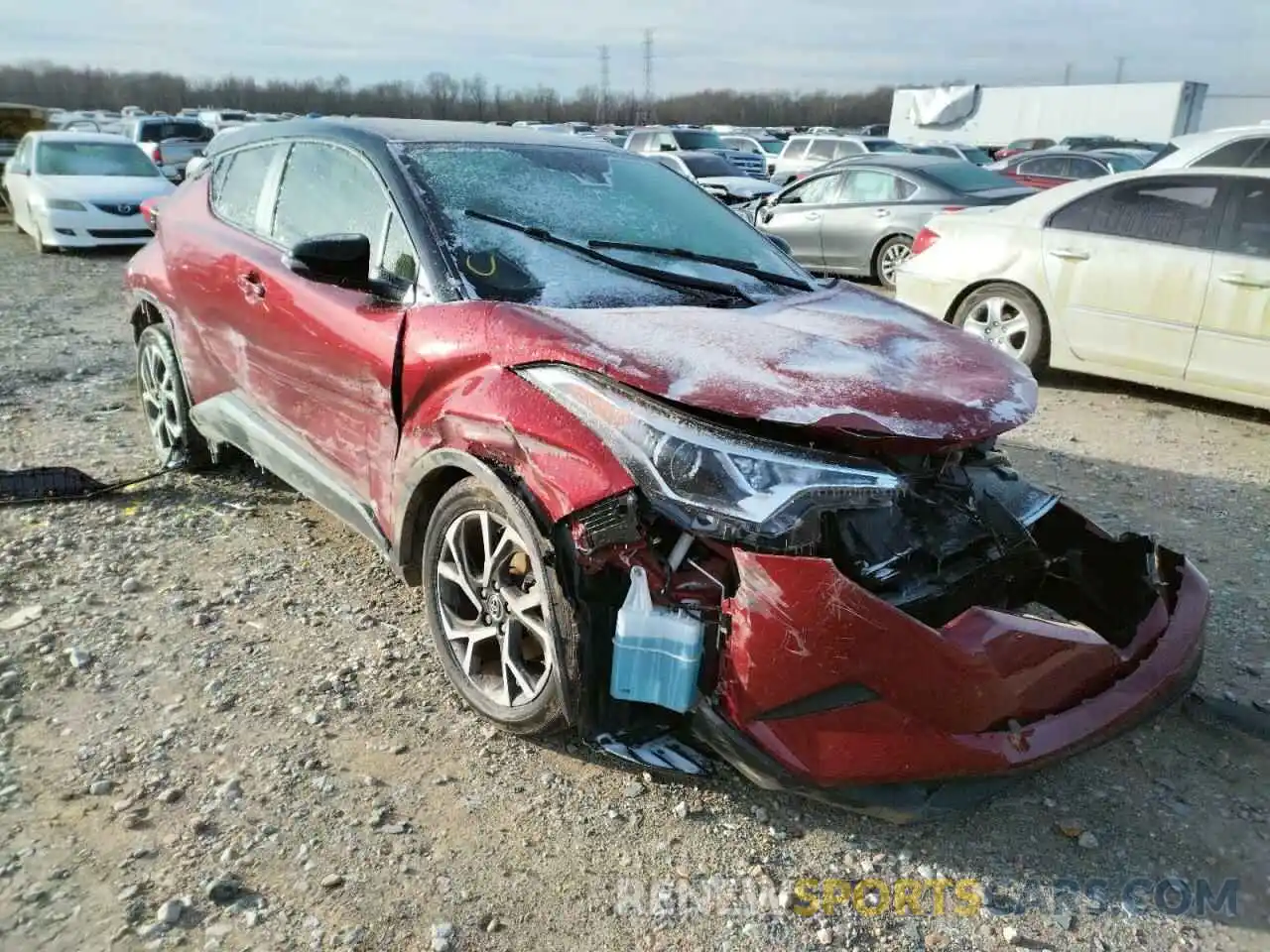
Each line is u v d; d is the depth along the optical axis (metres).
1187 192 6.16
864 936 2.22
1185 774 2.82
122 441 5.24
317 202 3.60
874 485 2.34
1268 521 4.67
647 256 3.41
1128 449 5.74
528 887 2.30
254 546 3.98
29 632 3.26
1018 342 7.04
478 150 3.60
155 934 2.11
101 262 12.16
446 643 2.95
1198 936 2.26
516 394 2.58
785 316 3.05
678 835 2.49
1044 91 32.53
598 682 2.48
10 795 2.50
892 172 10.98
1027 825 2.59
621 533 2.33
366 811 2.51
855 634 2.18
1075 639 2.41
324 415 3.40
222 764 2.66
